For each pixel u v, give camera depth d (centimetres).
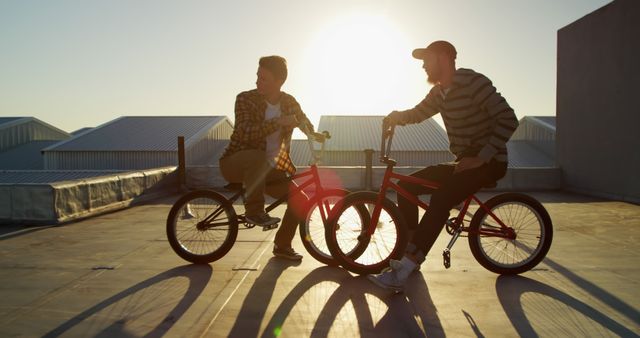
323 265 377
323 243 402
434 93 347
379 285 301
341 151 2525
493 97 297
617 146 808
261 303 287
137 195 791
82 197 624
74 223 580
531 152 2180
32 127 3662
